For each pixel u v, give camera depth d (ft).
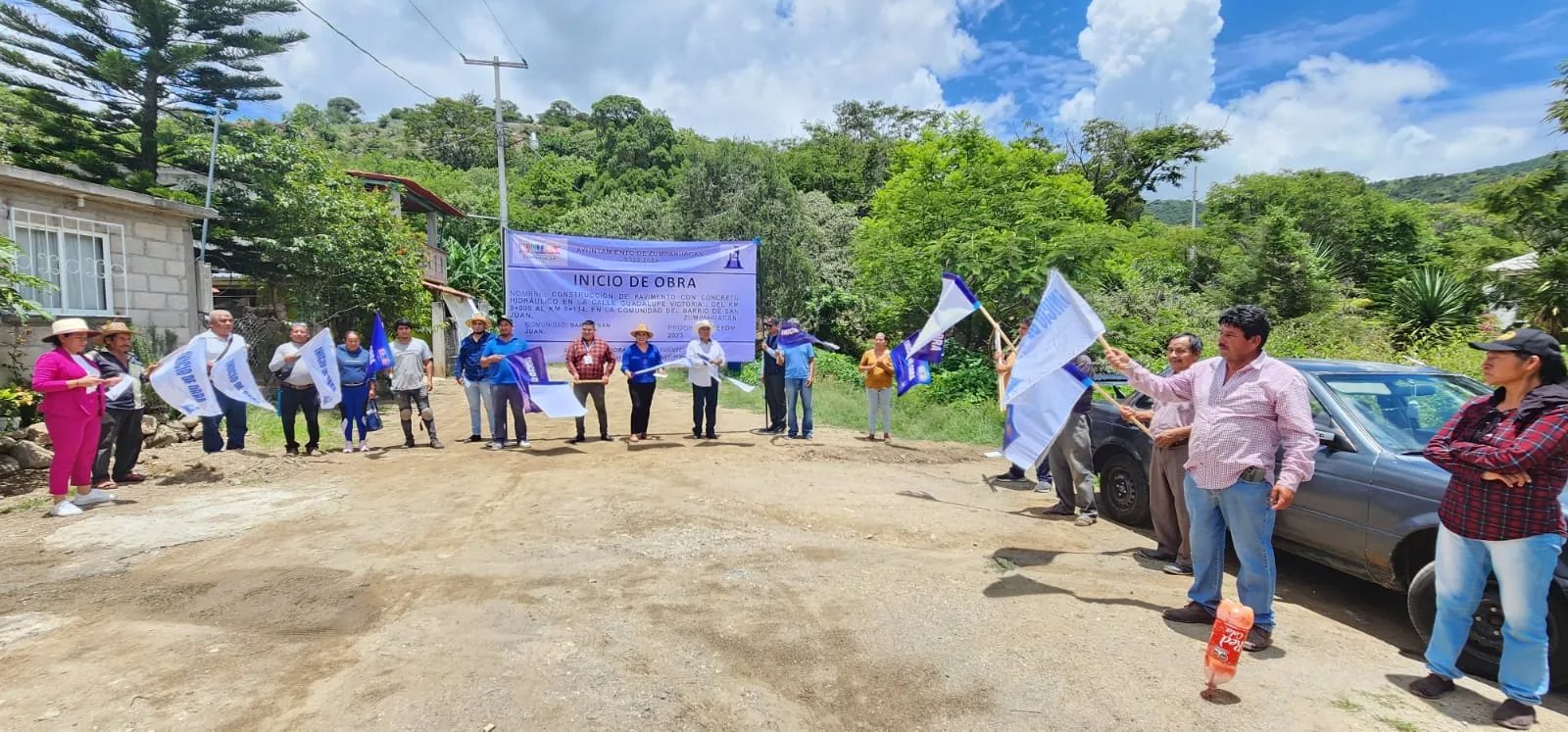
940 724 9.77
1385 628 13.92
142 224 33.71
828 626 12.77
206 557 15.92
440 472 24.58
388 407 47.47
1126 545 18.31
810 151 155.33
